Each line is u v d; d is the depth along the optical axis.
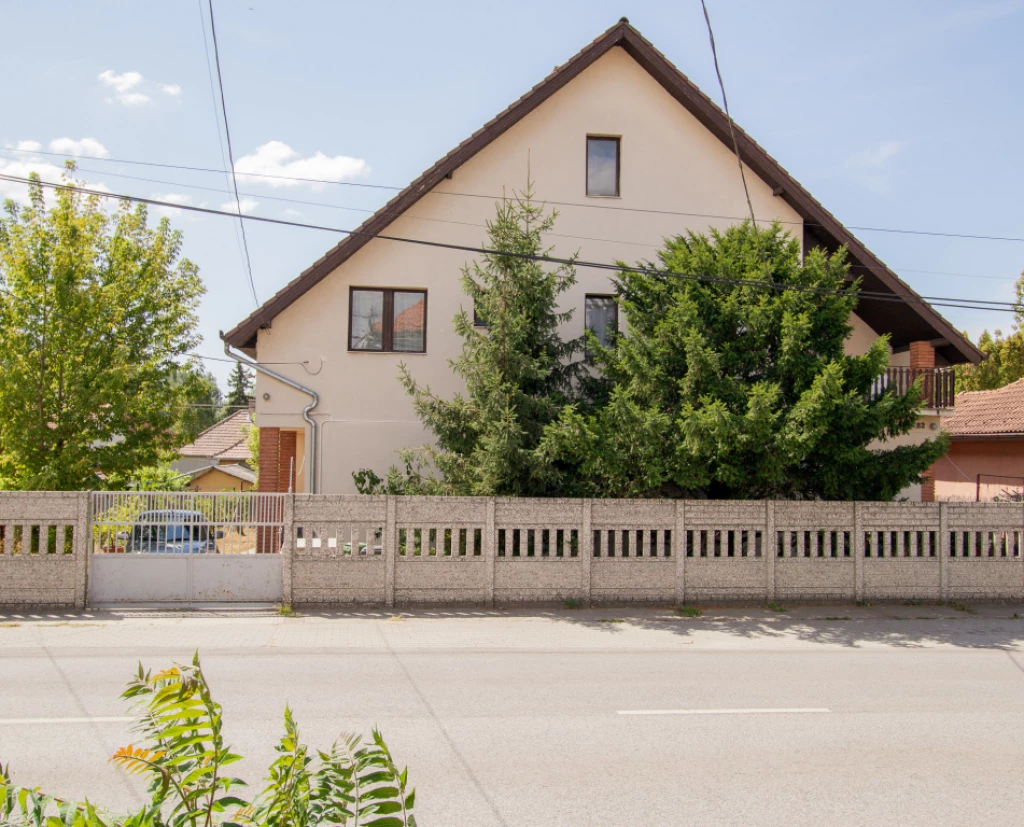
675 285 13.53
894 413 12.41
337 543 12.02
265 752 6.08
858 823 5.04
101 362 15.77
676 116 17.67
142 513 11.85
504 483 12.99
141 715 6.90
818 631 11.13
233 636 10.29
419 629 10.86
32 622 10.91
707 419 11.36
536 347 14.31
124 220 17.52
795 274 13.12
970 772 5.94
